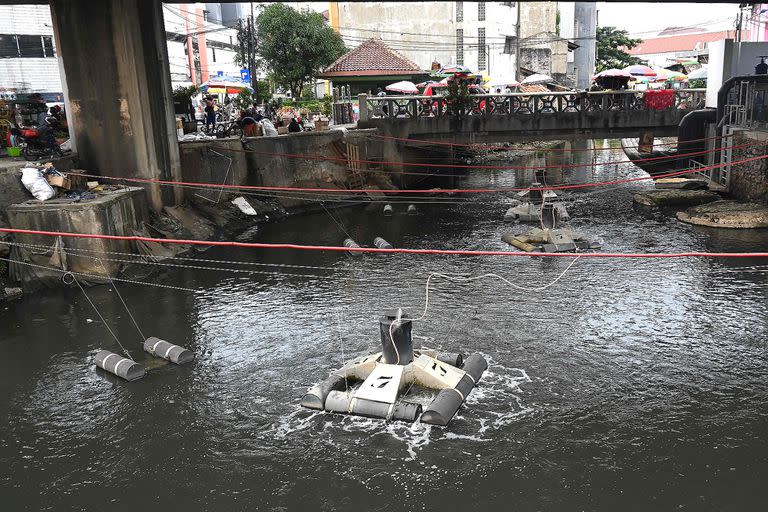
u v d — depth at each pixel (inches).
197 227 991.0
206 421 461.4
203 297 722.8
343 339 594.2
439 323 623.2
